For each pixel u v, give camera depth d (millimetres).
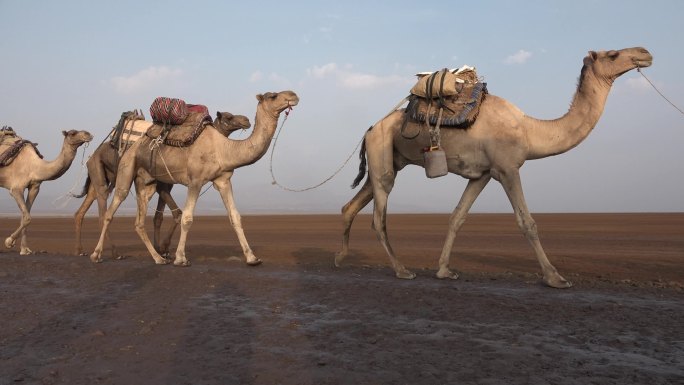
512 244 19031
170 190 14695
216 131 12711
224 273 11164
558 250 16766
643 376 4984
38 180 15945
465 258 14227
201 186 12625
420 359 5508
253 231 28531
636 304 7984
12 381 5020
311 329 6762
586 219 46219
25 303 8539
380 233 10656
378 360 5480
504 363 5355
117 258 14727
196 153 12492
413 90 10195
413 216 61469
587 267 12375
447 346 5957
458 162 10039
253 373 5148
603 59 9375
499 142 9570
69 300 8750
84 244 20047
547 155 9734
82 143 15570
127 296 9070
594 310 7586
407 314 7492
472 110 9719
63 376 5148
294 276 10852
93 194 15852
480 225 33719
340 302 8320
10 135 16547
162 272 11398
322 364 5363
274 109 12039
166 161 12820
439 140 9875
